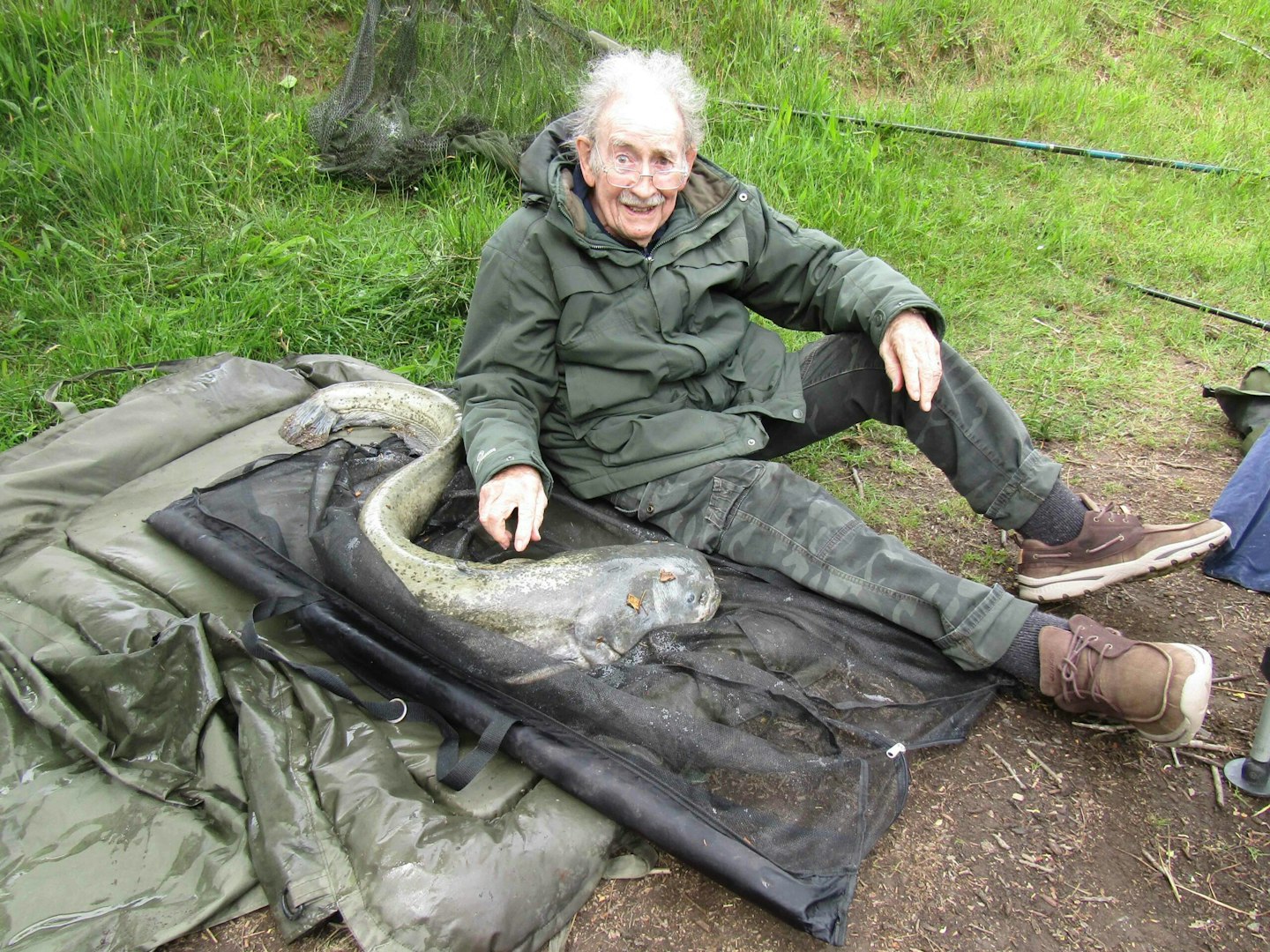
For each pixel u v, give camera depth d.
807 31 6.72
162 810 2.24
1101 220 5.64
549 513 3.04
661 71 2.69
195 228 4.71
